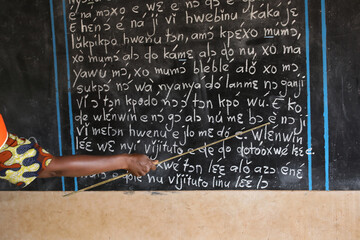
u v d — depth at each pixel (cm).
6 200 223
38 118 213
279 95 192
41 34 208
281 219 202
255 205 203
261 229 204
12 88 213
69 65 207
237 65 193
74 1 203
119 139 208
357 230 196
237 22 191
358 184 192
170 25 197
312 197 198
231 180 202
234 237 207
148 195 212
